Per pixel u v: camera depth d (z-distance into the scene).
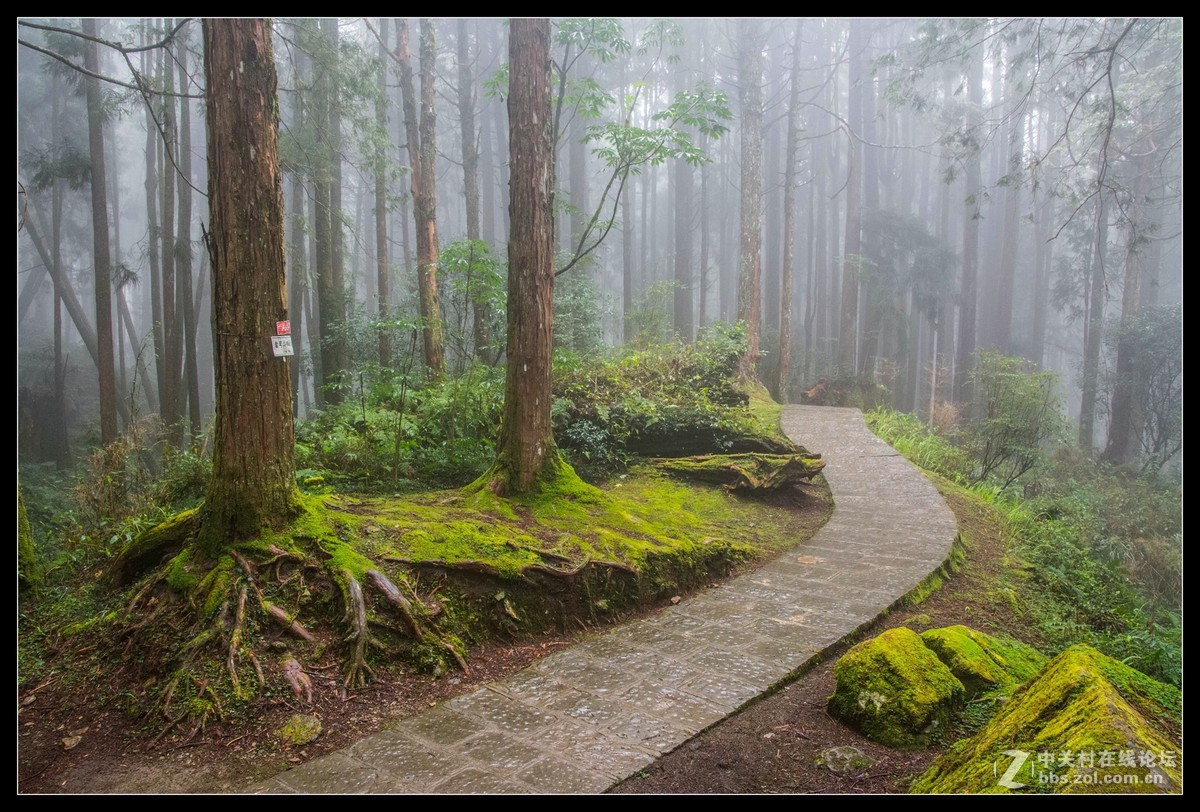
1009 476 12.21
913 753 3.29
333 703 3.67
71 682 3.88
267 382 4.45
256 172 4.36
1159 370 19.41
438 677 3.99
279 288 4.50
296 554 4.31
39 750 3.36
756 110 18.55
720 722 3.53
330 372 13.76
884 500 8.27
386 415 8.16
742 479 8.23
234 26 4.25
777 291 31.28
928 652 3.79
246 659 3.73
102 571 5.07
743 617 4.95
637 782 3.01
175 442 13.25
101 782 3.10
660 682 3.94
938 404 21.88
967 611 5.48
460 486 7.39
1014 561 6.87
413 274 16.45
